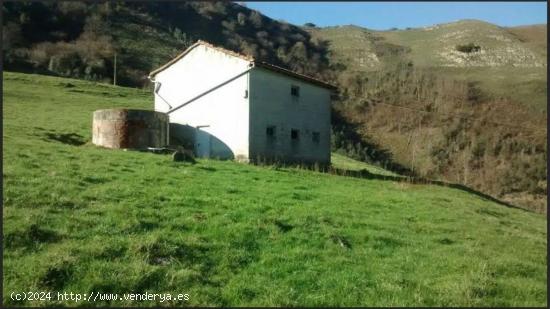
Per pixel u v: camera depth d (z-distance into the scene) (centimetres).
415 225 1814
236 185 2120
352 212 1873
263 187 2166
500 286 1167
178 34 14412
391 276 1194
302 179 2642
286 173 2788
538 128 11150
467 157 10188
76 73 9675
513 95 13475
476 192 3741
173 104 3834
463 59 17912
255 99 3394
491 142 10550
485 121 11762
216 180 2177
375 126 12100
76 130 3784
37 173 1820
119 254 1194
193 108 3669
